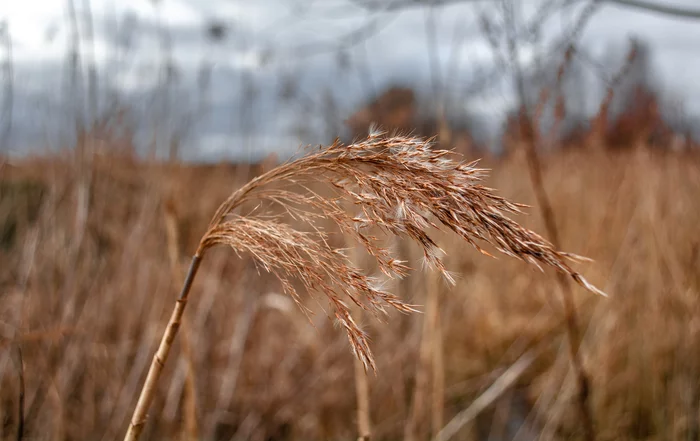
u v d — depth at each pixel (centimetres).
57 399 226
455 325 379
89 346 253
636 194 316
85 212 256
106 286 280
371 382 295
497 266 409
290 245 88
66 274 247
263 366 310
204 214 327
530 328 349
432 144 88
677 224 321
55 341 228
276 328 333
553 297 303
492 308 384
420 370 238
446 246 302
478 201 82
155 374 97
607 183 348
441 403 229
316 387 299
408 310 84
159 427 277
